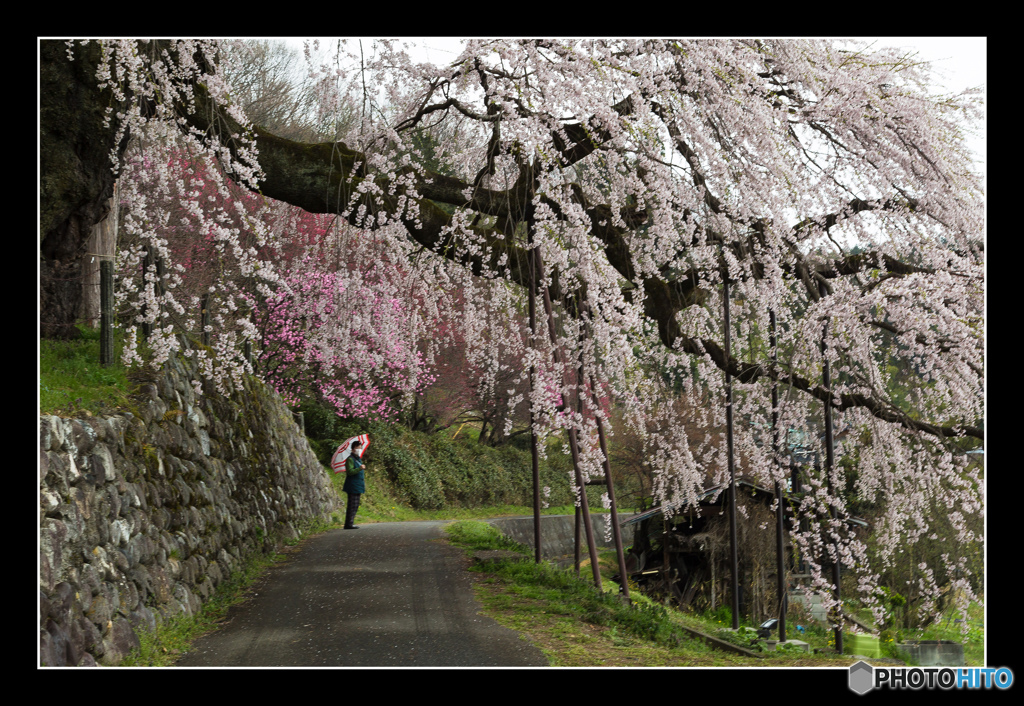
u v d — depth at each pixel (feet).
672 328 25.99
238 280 36.78
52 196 21.97
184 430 26.23
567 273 22.21
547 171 21.86
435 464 76.28
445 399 79.00
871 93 21.49
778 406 25.03
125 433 20.30
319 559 32.86
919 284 21.24
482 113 26.32
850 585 37.83
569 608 22.44
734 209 21.47
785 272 23.63
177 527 22.89
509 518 72.49
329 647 17.97
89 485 16.85
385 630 19.61
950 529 32.71
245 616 21.44
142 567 19.11
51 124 21.48
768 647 23.77
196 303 23.66
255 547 32.42
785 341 24.61
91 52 21.24
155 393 23.91
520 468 87.71
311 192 24.31
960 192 21.56
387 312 26.22
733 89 20.68
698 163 21.42
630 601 24.77
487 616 21.30
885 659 22.80
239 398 37.55
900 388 27.22
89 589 15.62
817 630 37.40
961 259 22.02
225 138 22.98
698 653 19.79
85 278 27.22
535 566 28.25
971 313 23.57
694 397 27.27
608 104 20.65
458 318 26.89
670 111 21.17
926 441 25.99
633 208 24.52
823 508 24.20
